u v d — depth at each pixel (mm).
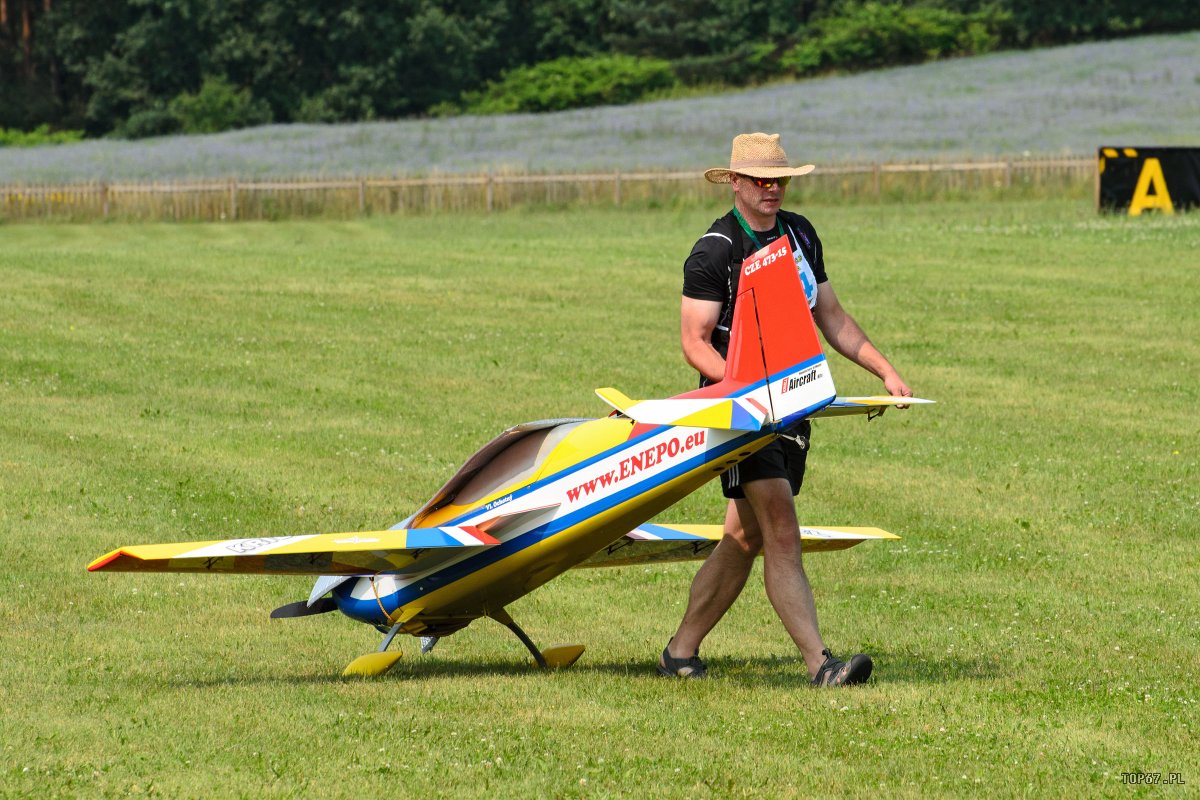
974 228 98062
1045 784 16344
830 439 44531
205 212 133875
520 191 138500
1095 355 57469
